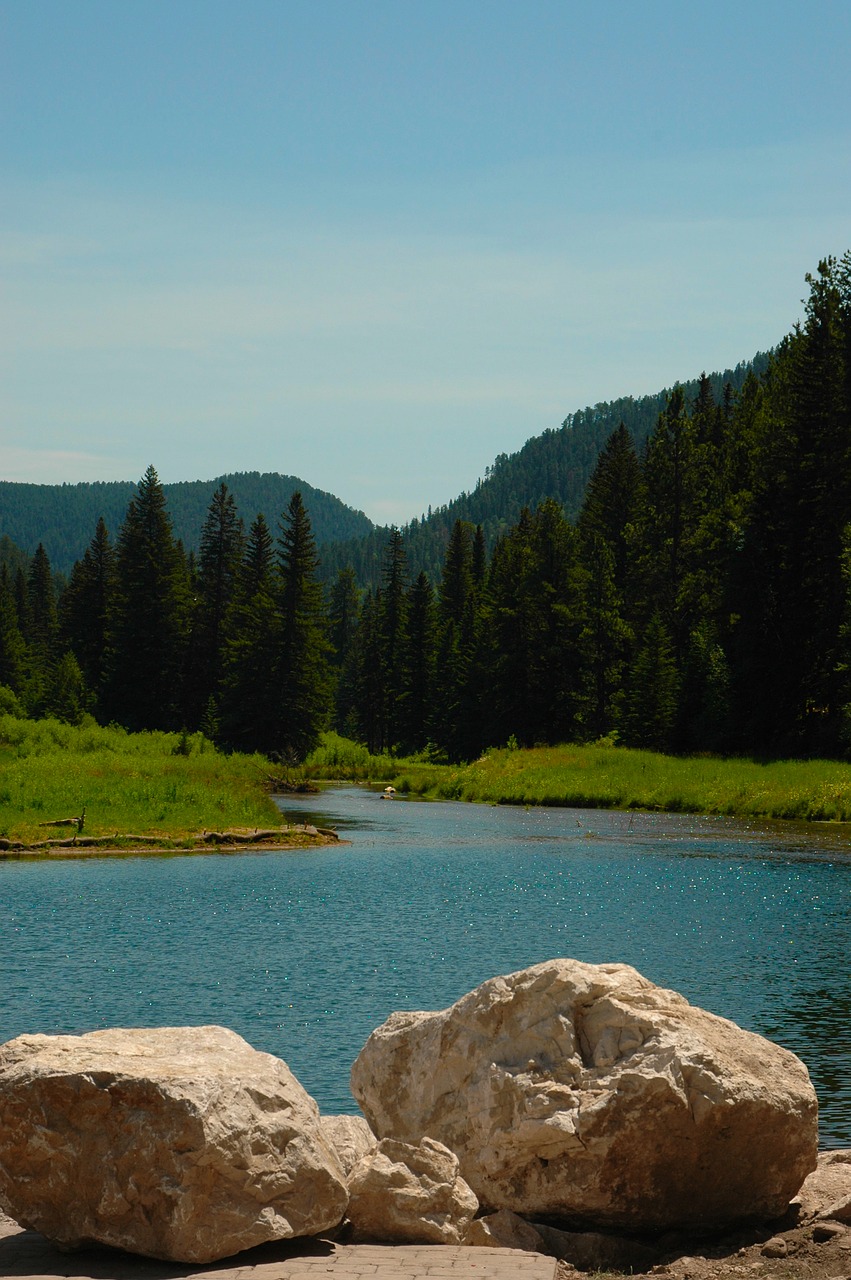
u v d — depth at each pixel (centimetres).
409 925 2175
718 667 7681
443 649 12300
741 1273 709
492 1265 674
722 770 5997
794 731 7300
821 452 7519
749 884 2842
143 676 10238
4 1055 732
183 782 4419
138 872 2895
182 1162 666
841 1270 708
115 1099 682
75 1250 697
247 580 10638
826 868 3178
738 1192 798
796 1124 784
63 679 10131
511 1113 795
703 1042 783
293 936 2033
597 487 10912
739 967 1825
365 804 5753
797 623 7388
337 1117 841
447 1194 750
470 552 13788
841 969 1811
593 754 6675
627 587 10300
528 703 9738
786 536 7531
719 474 10069
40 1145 688
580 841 3922
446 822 4684
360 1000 1547
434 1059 852
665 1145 762
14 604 15975
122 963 1773
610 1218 781
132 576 10288
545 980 831
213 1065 720
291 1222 693
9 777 4272
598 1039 811
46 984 1625
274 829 3741
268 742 9262
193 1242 664
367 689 14000
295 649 9375
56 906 2333
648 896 2622
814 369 7606
